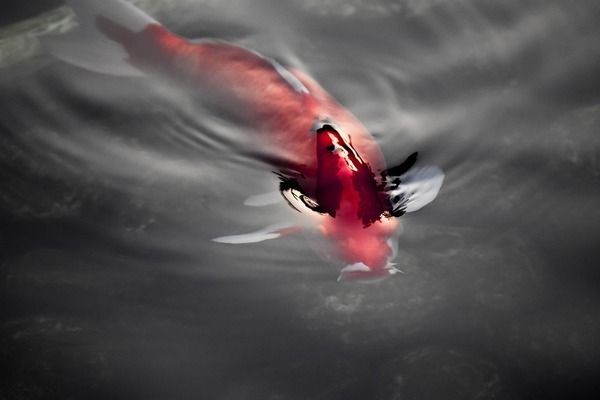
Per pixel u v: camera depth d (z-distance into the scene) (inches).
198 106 187.6
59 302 160.4
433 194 164.2
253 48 208.1
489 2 221.5
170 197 176.7
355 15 218.4
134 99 197.2
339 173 155.3
